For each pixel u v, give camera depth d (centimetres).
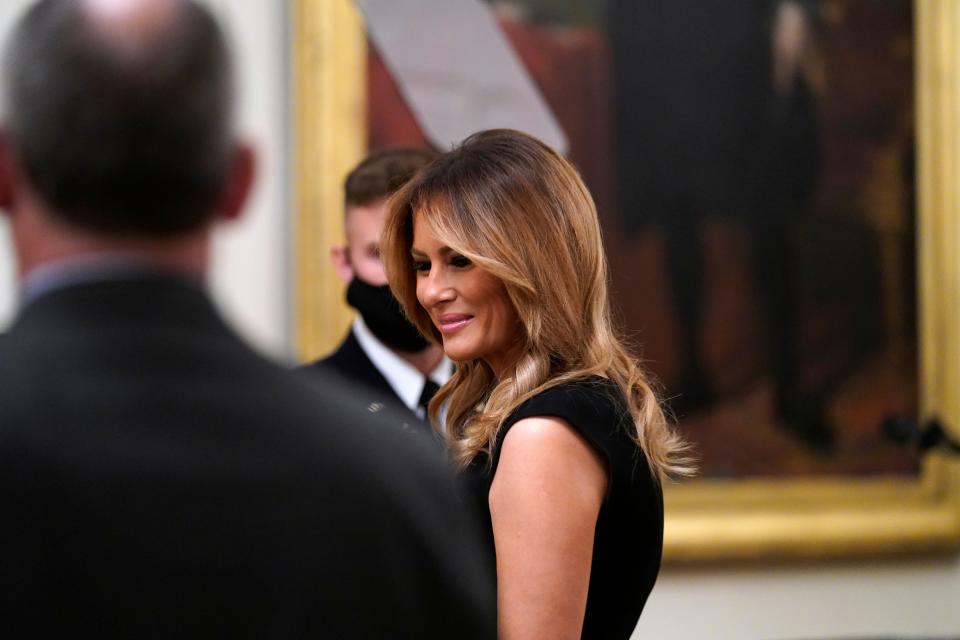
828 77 1400
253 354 279
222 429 265
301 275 1180
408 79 1209
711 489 1354
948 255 1430
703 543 1338
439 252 549
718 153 1359
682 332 1348
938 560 1467
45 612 247
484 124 1230
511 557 479
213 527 258
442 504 291
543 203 535
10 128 261
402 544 278
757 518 1359
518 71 1243
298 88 1190
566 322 526
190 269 273
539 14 1294
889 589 1448
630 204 1327
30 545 247
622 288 1323
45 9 263
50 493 250
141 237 266
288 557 263
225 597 257
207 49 265
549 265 528
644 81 1331
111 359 259
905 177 1427
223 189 273
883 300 1420
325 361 796
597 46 1315
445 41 1227
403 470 286
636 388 545
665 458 540
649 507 514
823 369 1399
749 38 1372
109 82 255
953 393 1433
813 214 1395
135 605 250
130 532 252
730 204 1363
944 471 1431
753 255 1373
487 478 508
